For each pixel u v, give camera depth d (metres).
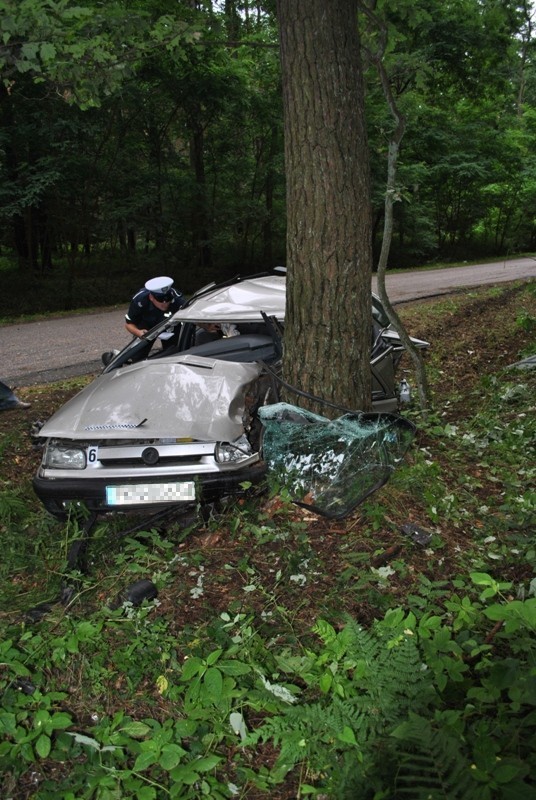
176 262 20.55
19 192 14.27
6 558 3.68
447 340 9.43
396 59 5.51
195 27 4.84
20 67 4.43
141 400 3.89
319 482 3.73
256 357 4.65
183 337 5.16
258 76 18.95
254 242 23.27
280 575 3.21
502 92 25.55
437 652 2.51
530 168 30.55
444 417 5.82
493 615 2.52
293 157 3.79
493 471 4.40
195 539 3.69
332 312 3.92
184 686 2.58
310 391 4.05
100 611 3.08
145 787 2.15
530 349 8.34
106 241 20.17
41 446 5.27
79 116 15.27
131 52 5.03
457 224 33.09
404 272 23.42
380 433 3.74
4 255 19.06
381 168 23.78
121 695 2.62
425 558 3.31
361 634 2.55
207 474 3.56
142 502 3.54
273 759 2.30
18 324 13.66
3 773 2.27
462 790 1.82
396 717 2.21
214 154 20.48
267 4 18.77
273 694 2.45
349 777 2.00
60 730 2.45
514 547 3.46
